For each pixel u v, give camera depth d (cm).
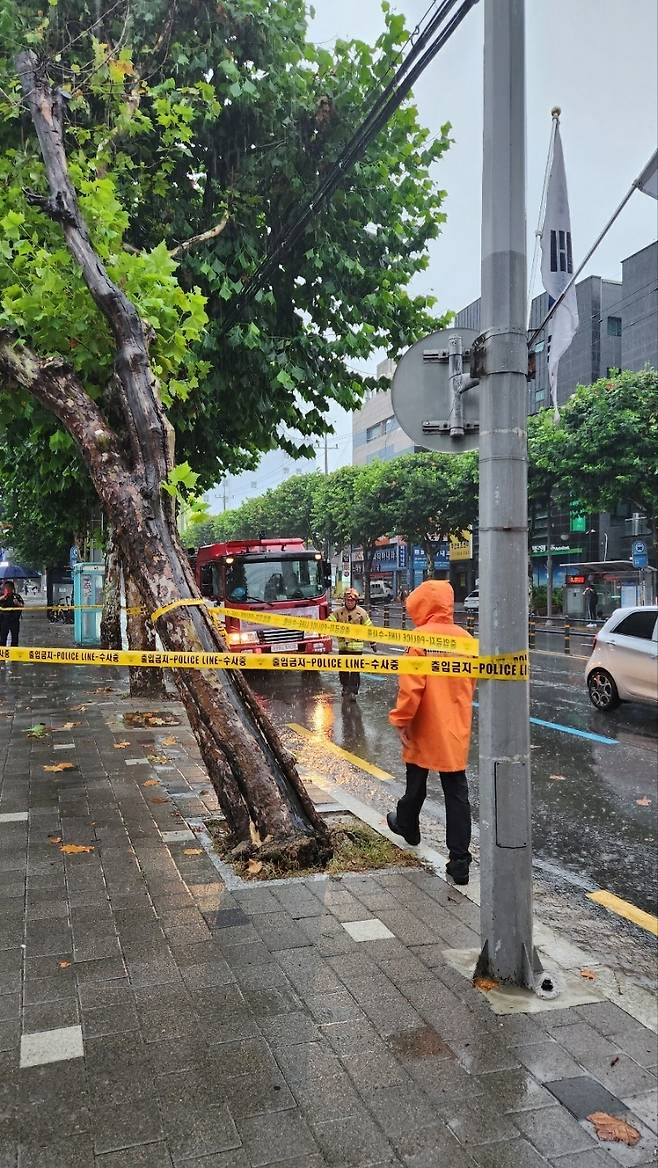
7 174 623
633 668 962
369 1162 217
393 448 5775
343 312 994
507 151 310
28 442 985
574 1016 292
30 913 374
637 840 534
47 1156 217
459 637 418
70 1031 276
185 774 649
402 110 938
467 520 3716
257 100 853
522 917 313
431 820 570
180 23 832
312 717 1020
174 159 866
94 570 1875
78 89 671
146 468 476
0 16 716
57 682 1296
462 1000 300
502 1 308
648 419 2438
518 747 313
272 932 355
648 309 3481
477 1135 228
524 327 314
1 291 557
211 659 425
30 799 571
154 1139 224
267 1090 245
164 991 304
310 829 456
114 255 545
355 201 933
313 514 4778
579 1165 217
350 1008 293
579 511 3064
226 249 885
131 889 403
